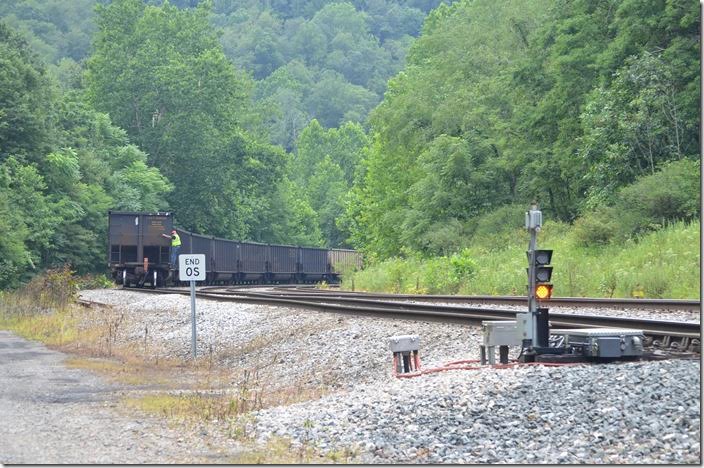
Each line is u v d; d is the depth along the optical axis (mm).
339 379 26031
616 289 46625
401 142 99062
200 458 15164
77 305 55750
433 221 87312
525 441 15539
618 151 64625
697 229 52031
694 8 63719
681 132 64188
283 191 180125
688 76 64750
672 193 57656
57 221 90875
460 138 90062
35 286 60875
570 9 78875
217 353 34000
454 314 30078
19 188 87312
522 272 53812
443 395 18812
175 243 79562
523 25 95938
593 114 68438
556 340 23078
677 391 17000
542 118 78250
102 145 120062
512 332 22109
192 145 139375
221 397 22828
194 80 139375
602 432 15328
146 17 145000
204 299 53750
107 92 140125
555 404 17188
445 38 104438
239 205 152625
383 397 19734
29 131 94375
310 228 198625
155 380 26688
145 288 80312
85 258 98938
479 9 105125
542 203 81625
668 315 32312
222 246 95500
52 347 35688
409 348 23734
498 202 86562
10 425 18094
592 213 62250
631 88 66000
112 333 40250
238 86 148375
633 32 68438
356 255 129625
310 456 15453
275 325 37125
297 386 25531
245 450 15930
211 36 152375
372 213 110125
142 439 16750
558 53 76938
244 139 146125
